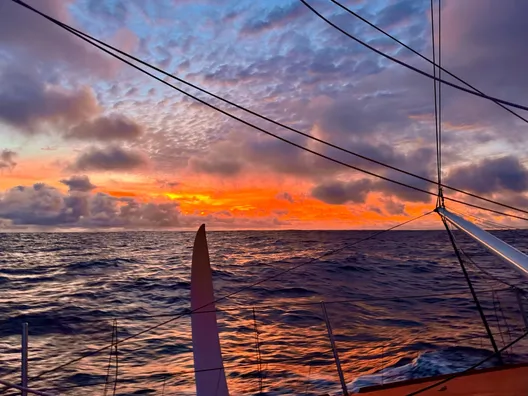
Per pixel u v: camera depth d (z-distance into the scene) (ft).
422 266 90.22
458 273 78.43
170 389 27.30
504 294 52.16
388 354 32.19
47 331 42.29
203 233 18.45
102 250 167.84
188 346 36.27
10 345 37.42
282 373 29.01
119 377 29.35
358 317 44.27
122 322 45.60
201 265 18.02
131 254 144.46
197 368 16.10
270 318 44.75
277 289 64.95
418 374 27.71
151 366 31.53
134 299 60.49
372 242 190.90
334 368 29.78
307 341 36.42
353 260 105.19
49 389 27.50
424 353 31.94
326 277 77.00
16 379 29.45
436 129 21.88
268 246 184.24
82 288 70.54
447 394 15.69
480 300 50.42
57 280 80.59
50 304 56.90
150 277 82.12
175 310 53.01
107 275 86.22
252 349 34.35
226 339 37.37
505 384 16.24
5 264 109.29
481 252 114.11
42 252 157.69
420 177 17.75
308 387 26.40
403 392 16.12
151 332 41.01
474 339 34.88
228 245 195.00
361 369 29.30
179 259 122.01
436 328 39.01
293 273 82.17
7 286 73.82
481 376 17.11
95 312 51.60
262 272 85.71
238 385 27.12
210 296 17.53
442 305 48.98
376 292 61.62
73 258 127.13
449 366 28.94
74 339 39.27
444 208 20.95
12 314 49.90
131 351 35.01
